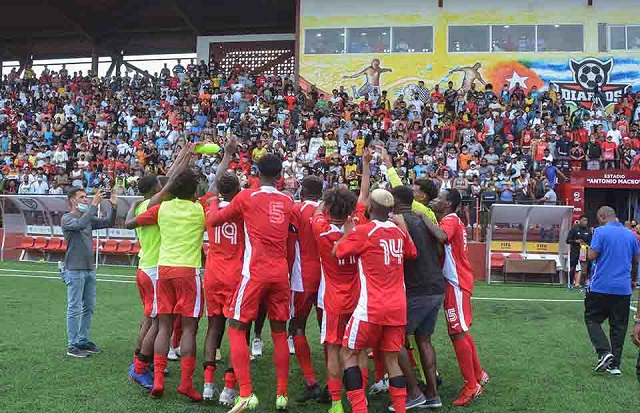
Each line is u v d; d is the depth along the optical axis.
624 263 6.25
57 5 28.70
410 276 5.18
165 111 24.78
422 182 5.79
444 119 21.73
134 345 7.16
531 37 23.86
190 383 5.21
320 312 5.71
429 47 24.36
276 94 24.77
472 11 24.19
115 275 14.22
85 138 23.28
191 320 5.28
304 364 5.45
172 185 5.43
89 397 5.28
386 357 4.73
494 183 17.20
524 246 15.39
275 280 4.96
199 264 5.38
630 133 20.55
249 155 19.81
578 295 12.36
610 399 5.43
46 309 9.46
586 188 18.59
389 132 21.16
